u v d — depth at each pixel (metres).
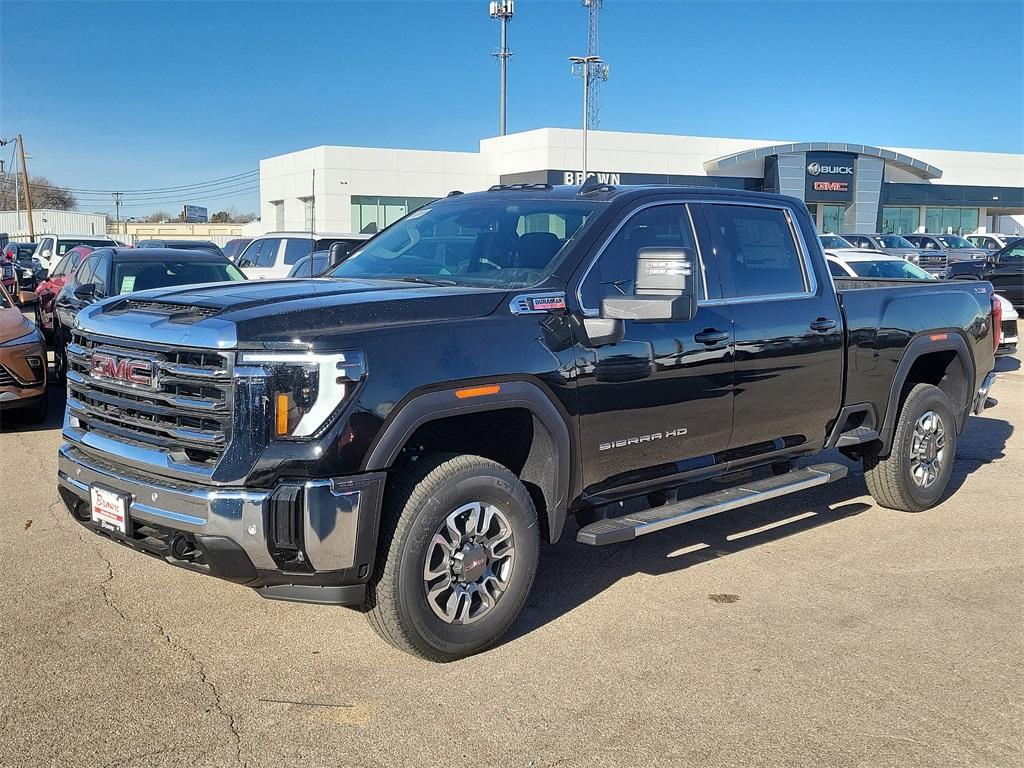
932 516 6.53
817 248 5.79
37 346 8.83
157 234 83.56
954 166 57.28
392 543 3.85
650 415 4.71
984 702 3.82
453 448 4.49
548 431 4.29
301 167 49.59
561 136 47.84
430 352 3.88
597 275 4.59
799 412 5.55
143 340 3.90
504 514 4.16
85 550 5.51
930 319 6.45
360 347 3.71
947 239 36.91
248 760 3.33
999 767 3.35
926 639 4.43
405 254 5.17
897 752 3.44
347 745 3.44
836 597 4.96
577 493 4.50
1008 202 58.50
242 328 3.64
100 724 3.56
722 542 5.89
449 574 4.02
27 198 64.50
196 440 3.72
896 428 6.36
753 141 52.31
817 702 3.80
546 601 4.86
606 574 5.28
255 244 19.69
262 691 3.84
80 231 74.12
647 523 4.59
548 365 4.24
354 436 3.65
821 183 51.75
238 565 3.63
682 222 5.08
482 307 4.15
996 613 4.76
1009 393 11.79
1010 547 5.84
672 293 4.16
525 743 3.47
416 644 3.96
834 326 5.69
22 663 4.05
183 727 3.54
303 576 3.68
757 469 6.07
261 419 3.60
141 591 4.90
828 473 5.63
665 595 4.96
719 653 4.25
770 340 5.27
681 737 3.52
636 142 49.78
